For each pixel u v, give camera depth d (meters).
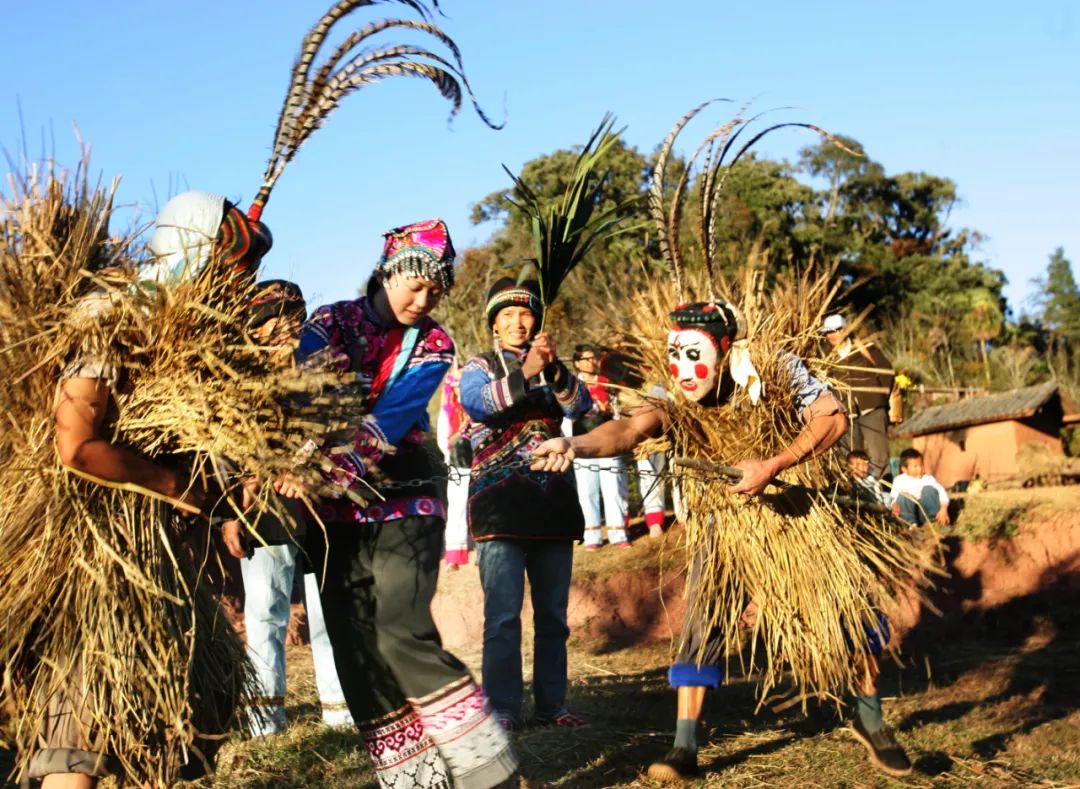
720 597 4.55
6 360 3.14
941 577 8.07
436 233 3.74
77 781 3.10
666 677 6.81
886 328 35.72
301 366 3.38
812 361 4.58
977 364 36.62
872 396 7.35
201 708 3.33
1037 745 5.09
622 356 4.98
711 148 4.54
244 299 3.38
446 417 7.98
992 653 7.04
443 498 3.96
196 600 3.38
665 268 4.88
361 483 3.62
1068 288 58.19
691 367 4.38
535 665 5.52
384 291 3.78
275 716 5.31
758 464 4.29
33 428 3.15
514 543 5.33
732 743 5.22
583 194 5.04
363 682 3.71
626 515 9.09
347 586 3.71
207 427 3.19
